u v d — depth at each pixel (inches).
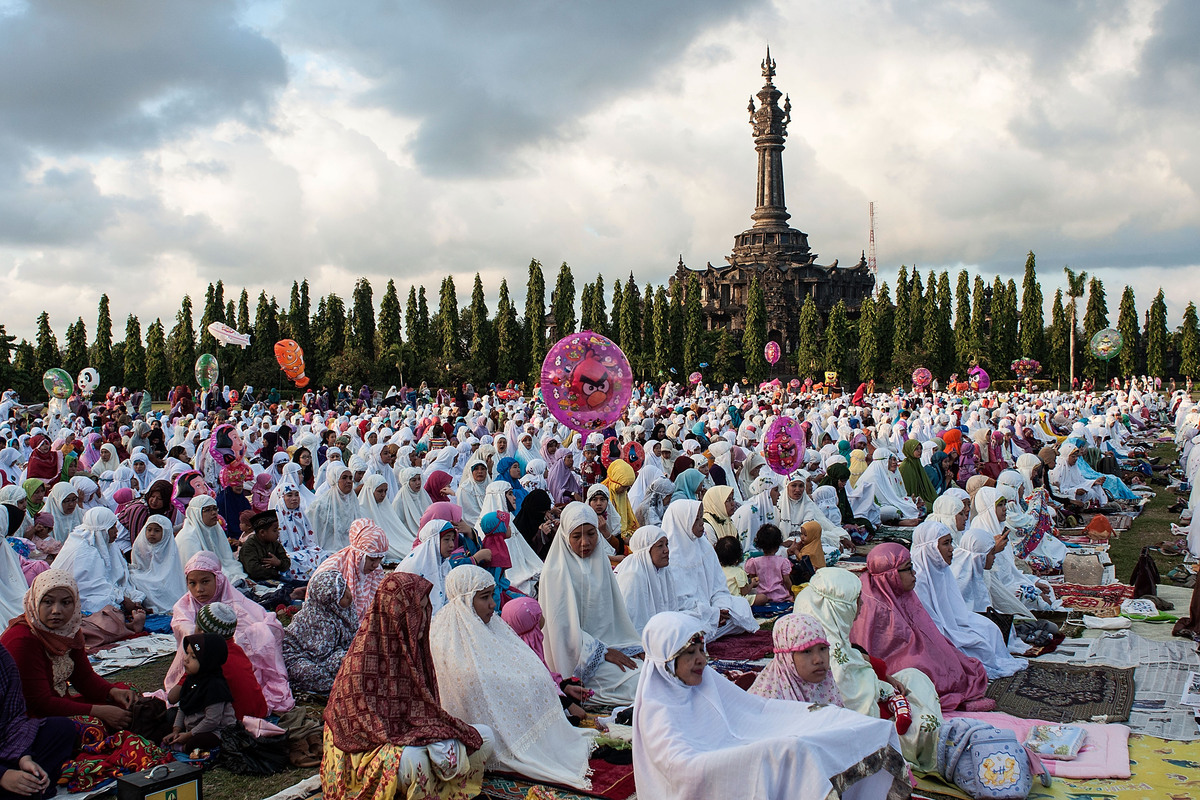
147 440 823.1
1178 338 3272.6
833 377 2485.2
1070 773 217.3
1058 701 268.4
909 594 277.9
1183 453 845.2
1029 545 432.1
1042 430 907.4
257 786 221.5
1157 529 547.8
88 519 368.8
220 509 498.3
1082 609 368.8
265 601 379.6
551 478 562.3
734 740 183.0
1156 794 205.8
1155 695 271.6
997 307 3019.2
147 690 288.0
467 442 708.7
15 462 637.3
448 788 198.2
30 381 2260.1
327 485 486.9
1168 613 357.1
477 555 338.3
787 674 201.6
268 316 2687.0
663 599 322.0
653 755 180.7
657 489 470.9
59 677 238.5
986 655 297.7
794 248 4564.5
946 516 356.8
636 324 3019.2
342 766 197.2
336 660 279.6
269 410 1470.2
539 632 275.4
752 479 596.4
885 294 3144.7
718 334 3284.9
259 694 246.2
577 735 235.8
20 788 208.7
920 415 1083.3
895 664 268.5
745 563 390.0
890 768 176.4
